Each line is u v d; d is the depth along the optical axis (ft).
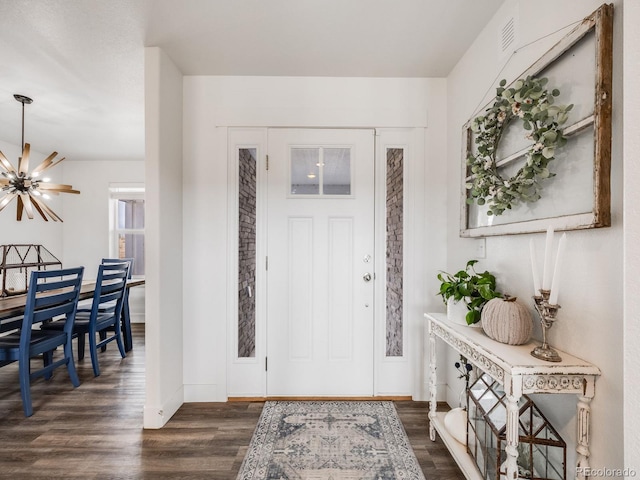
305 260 7.84
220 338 7.59
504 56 5.30
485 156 5.25
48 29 5.82
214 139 7.63
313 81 7.68
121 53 6.63
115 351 11.39
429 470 5.30
